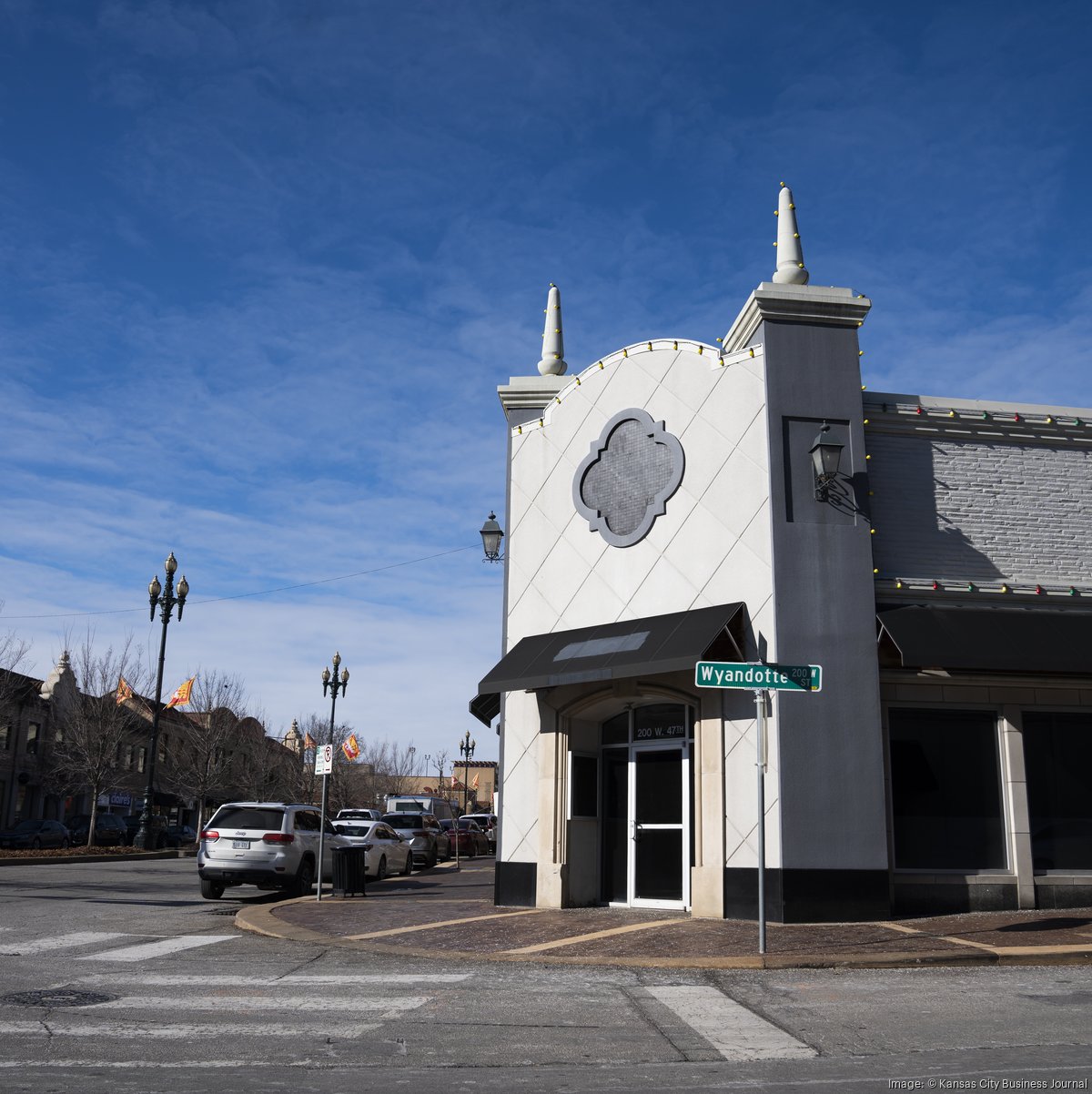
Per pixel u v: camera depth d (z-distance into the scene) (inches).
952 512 651.5
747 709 600.4
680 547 650.8
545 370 805.2
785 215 682.2
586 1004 353.1
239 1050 277.6
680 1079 252.7
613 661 614.2
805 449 626.5
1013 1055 276.2
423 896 783.1
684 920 575.8
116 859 1451.8
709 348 663.8
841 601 605.9
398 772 4279.0
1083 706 631.8
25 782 2185.0
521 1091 240.1
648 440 683.4
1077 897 607.8
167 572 1611.7
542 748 678.5
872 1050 284.7
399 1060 270.7
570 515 714.8
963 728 621.0
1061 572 656.4
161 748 2593.5
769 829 576.1
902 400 659.4
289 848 780.6
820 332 644.7
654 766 659.4
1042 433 671.1
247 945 505.0
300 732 3553.2
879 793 584.4
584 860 673.6
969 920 559.8
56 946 490.3
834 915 563.8
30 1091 231.5
